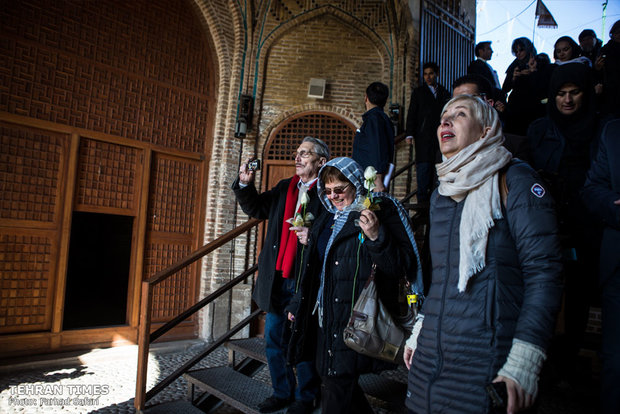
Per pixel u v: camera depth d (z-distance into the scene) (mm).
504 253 1318
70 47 4871
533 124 2873
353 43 6445
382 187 3404
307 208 2688
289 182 3053
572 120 2609
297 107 6250
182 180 5781
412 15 6250
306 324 2234
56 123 4727
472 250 1320
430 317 1444
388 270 1881
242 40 6121
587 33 5031
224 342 3361
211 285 5742
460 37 6863
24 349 4414
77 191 4875
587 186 2027
